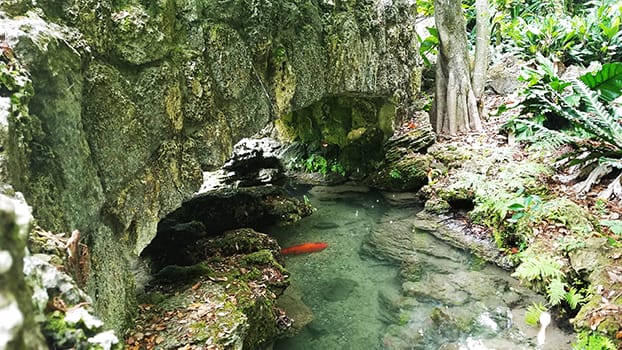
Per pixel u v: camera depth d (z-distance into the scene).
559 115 5.84
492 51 9.33
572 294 3.50
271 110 4.41
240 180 7.02
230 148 3.83
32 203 1.73
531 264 3.80
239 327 2.91
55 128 1.97
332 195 7.09
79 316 1.24
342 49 5.41
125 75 2.74
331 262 4.98
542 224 4.35
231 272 3.89
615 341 2.95
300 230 5.85
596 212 4.50
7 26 1.76
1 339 0.75
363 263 4.94
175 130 3.18
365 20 5.78
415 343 3.56
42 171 1.89
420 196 6.31
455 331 3.62
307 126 8.09
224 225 5.59
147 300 3.21
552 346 3.28
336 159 7.75
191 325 2.89
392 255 5.02
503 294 4.02
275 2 4.14
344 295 4.32
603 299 3.25
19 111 1.67
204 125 3.51
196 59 3.31
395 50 6.69
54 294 1.28
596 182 4.98
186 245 4.58
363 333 3.75
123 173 2.66
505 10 10.41
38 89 1.87
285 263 4.91
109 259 2.52
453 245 5.02
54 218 1.88
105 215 2.56
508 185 5.20
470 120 7.32
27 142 1.75
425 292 4.21
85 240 2.24
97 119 2.45
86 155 2.23
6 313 0.79
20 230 0.96
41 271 1.29
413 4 7.15
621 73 5.18
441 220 5.54
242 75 3.84
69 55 2.06
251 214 5.84
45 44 1.86
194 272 3.74
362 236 5.62
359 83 5.84
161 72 2.97
